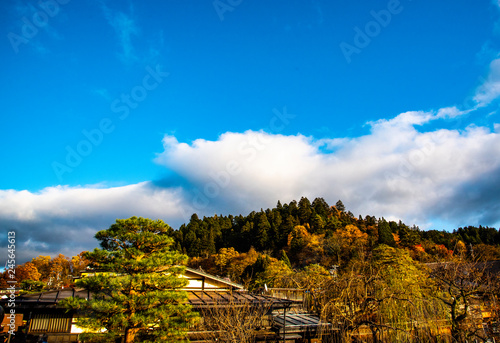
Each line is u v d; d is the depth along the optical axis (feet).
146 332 40.19
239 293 59.62
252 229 306.35
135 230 45.62
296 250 227.40
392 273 53.57
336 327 43.80
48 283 168.14
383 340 43.42
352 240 220.02
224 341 41.98
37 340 45.32
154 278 41.52
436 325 46.75
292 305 56.34
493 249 110.93
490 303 52.42
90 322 37.70
